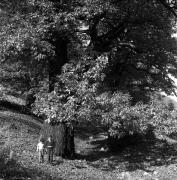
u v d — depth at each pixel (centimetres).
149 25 2745
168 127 2361
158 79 2831
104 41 2748
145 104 2486
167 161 2483
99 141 3578
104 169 2398
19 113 3841
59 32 2355
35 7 2322
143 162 2517
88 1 2233
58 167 2222
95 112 2195
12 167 1783
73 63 2364
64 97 2297
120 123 2339
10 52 2270
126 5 2542
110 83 2720
